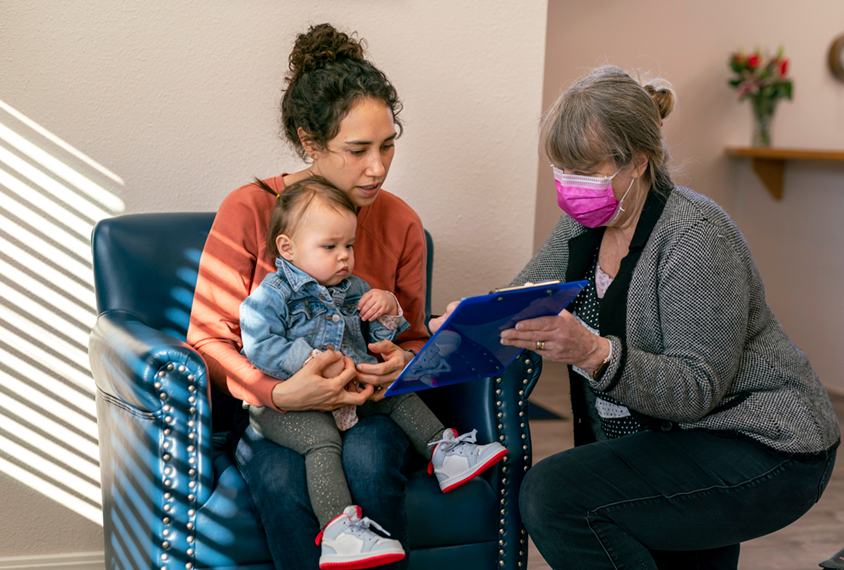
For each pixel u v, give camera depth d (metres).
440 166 2.03
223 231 1.49
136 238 1.61
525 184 2.11
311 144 1.44
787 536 2.12
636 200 1.32
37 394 1.79
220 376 1.37
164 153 1.83
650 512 1.22
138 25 1.76
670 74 4.29
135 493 1.31
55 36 1.71
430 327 1.49
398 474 1.29
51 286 1.78
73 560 1.85
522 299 1.07
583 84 1.28
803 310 4.00
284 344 1.32
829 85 4.47
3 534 1.81
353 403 1.31
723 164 4.45
